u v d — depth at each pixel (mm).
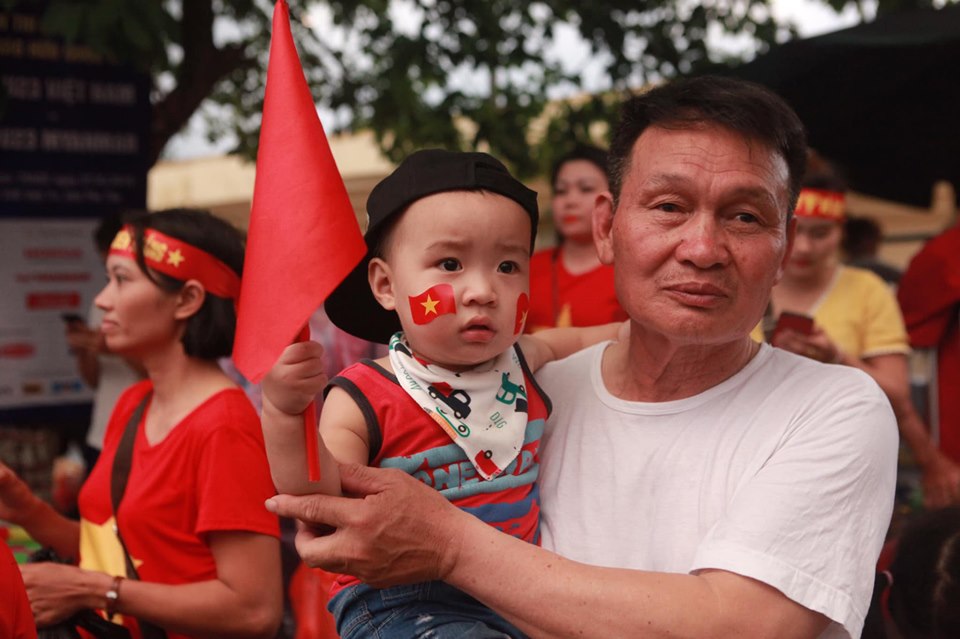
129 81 4758
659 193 1650
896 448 1635
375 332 1914
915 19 3809
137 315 2516
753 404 1690
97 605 2334
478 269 1650
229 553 2361
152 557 2412
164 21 4156
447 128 6281
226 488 2354
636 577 1474
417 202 1663
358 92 6258
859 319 3633
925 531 1967
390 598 1661
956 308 4008
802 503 1510
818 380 1679
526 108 6281
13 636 1785
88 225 4719
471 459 1657
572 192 4137
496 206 1658
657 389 1774
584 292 4070
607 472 1761
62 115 4629
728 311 1623
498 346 1676
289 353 1379
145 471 2449
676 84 1724
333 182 1382
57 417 4691
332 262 1340
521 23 5953
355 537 1477
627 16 5953
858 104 4020
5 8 4332
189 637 2402
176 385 2533
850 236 5625
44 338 4648
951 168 4391
